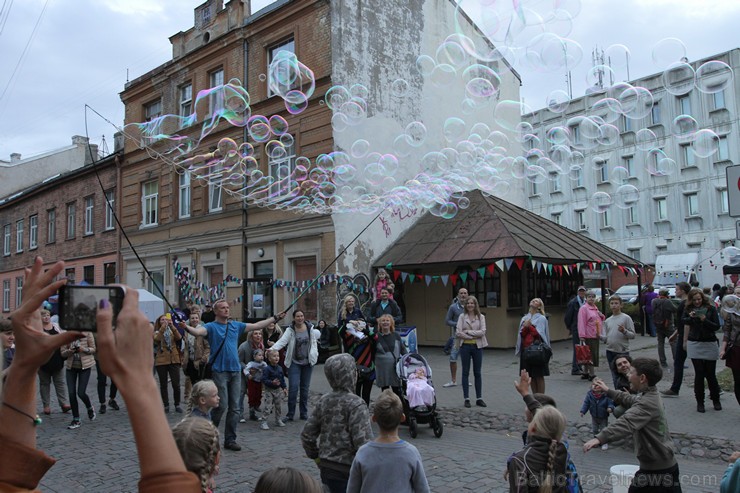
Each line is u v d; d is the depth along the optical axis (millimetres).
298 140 15992
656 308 11273
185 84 19844
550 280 16828
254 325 6766
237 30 17766
